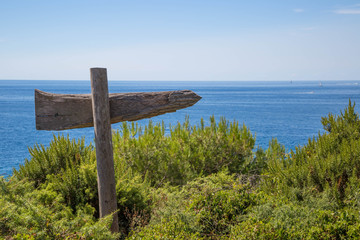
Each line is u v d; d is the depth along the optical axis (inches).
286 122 1959.9
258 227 123.0
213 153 283.3
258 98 5472.4
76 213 152.5
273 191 181.9
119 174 190.5
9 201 136.4
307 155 209.6
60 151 193.6
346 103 4008.4
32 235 111.5
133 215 159.9
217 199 149.7
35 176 183.6
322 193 161.5
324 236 119.9
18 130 1467.8
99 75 135.0
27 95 5925.2
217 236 132.5
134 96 144.1
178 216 138.0
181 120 1761.8
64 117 145.3
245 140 295.4
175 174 248.7
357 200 147.7
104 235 122.5
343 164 173.0
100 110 135.7
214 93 7677.2
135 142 257.3
